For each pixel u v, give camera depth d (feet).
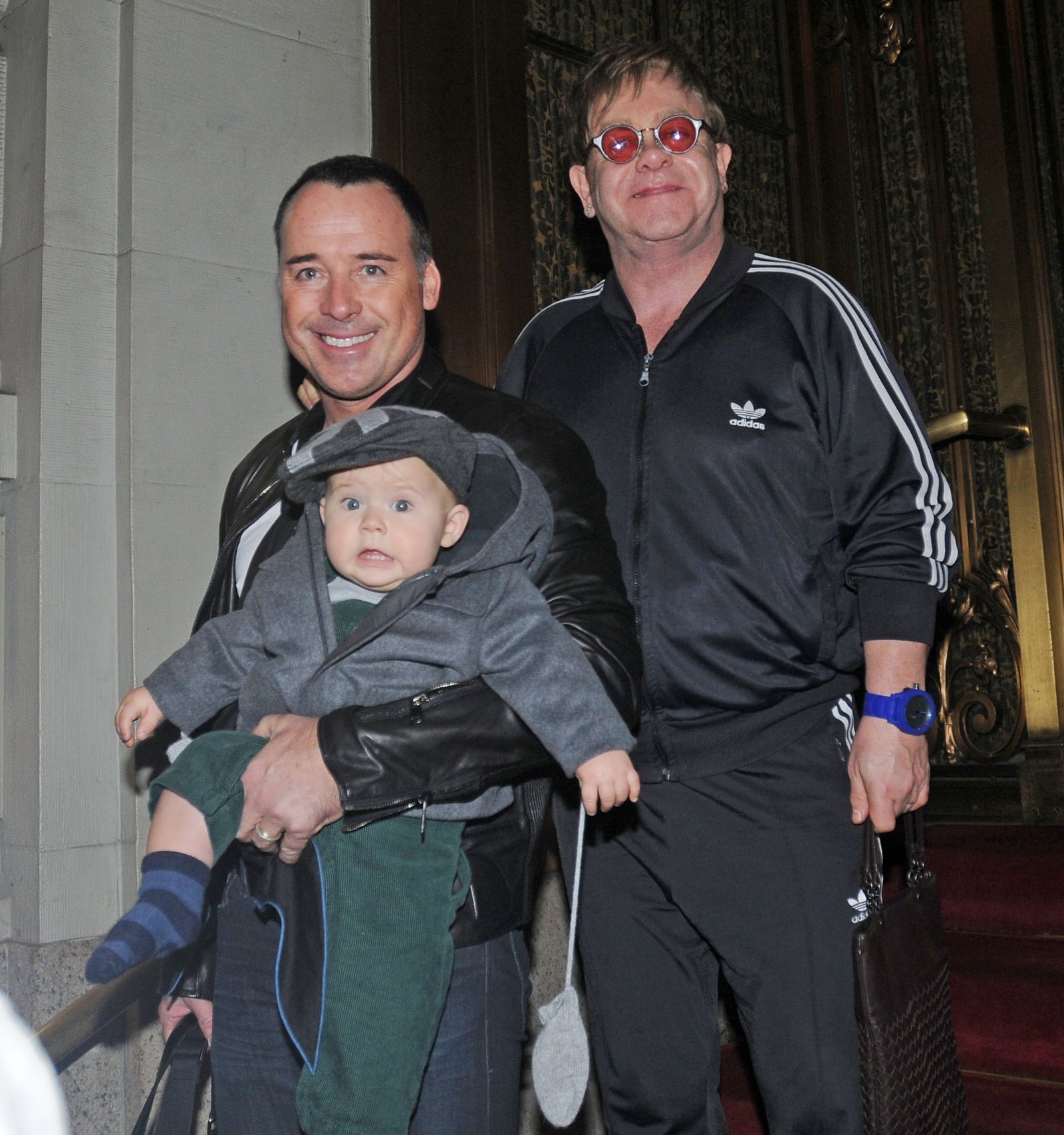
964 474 13.05
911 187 13.80
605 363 7.04
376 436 4.83
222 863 5.11
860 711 10.12
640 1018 6.79
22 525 8.42
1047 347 12.63
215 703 5.19
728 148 7.11
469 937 4.86
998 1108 8.55
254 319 9.04
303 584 5.00
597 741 4.48
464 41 10.69
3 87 8.98
